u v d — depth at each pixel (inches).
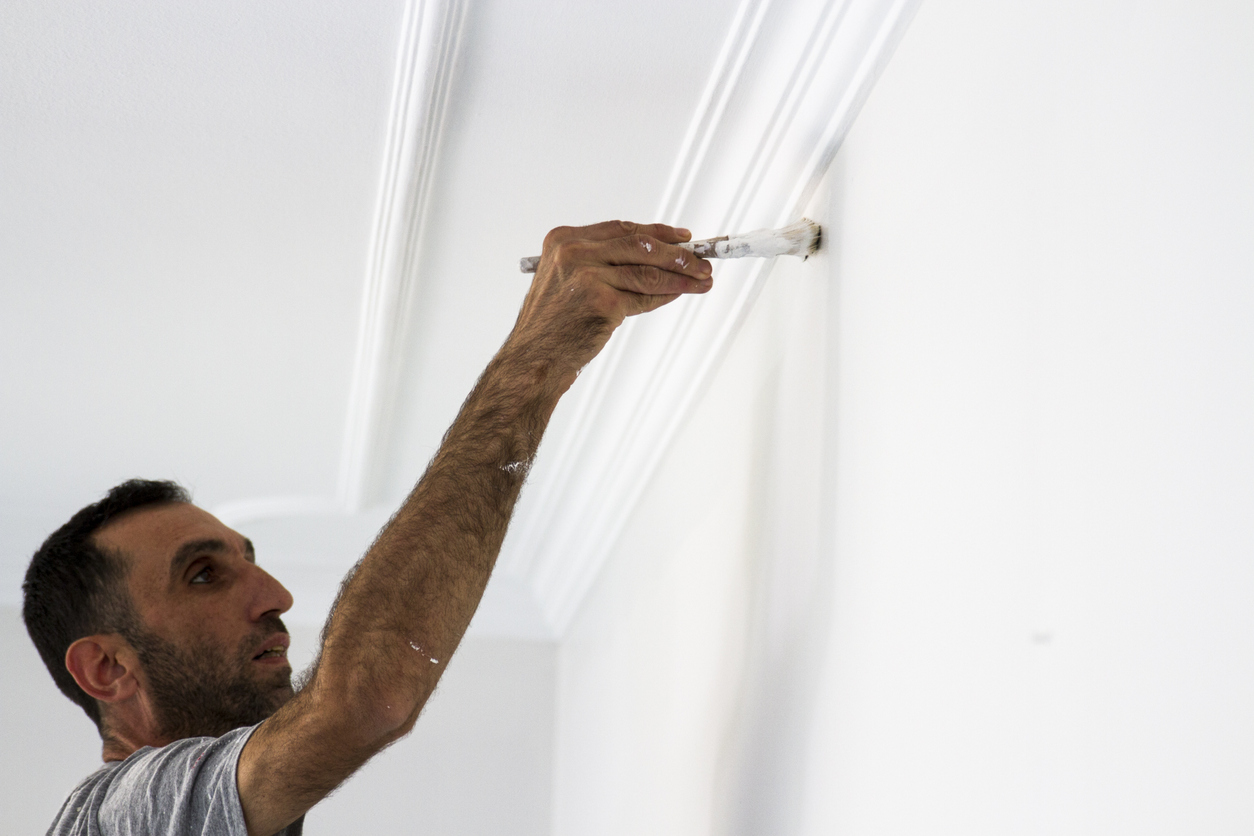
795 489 55.5
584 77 59.7
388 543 50.3
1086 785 29.0
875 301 48.0
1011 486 34.6
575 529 109.8
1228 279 25.4
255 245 74.6
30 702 123.6
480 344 85.6
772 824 53.1
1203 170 26.8
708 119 61.2
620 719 94.6
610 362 83.5
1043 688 31.5
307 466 107.0
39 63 59.5
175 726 65.4
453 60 58.2
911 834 38.9
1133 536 28.0
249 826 48.6
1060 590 31.2
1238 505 24.3
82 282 78.5
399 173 65.7
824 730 47.8
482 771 130.1
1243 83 25.7
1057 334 32.8
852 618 46.1
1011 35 37.9
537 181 68.0
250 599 69.0
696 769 68.1
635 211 70.5
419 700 47.6
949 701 37.0
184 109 63.0
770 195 60.6
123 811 52.1
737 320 68.2
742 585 62.9
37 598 68.5
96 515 69.3
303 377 90.5
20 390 92.3
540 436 52.6
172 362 88.5
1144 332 28.4
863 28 49.9
